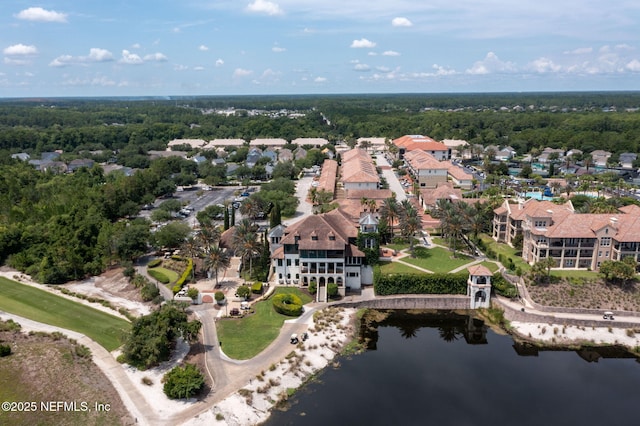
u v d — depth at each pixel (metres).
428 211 186.50
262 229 176.50
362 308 124.50
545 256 130.38
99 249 147.25
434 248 152.75
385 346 106.81
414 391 88.56
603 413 82.69
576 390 90.00
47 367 93.25
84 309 119.69
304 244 124.81
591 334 109.19
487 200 189.12
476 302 124.50
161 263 148.00
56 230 150.00
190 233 162.88
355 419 79.88
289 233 131.25
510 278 127.62
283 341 104.69
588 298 118.00
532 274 123.81
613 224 126.75
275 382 89.69
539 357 102.56
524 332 111.25
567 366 98.88
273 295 125.31
